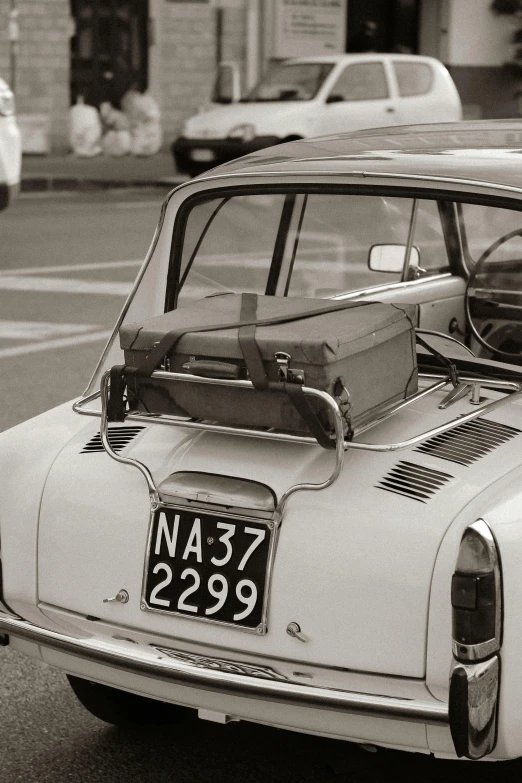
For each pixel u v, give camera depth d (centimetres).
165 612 367
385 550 341
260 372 339
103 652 371
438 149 438
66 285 1388
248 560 355
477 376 409
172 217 455
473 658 326
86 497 384
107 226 1838
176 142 2170
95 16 2866
